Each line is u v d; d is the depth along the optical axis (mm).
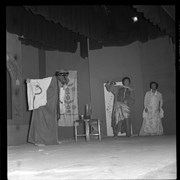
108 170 3320
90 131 10641
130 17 10438
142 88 11008
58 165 3934
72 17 8492
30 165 4039
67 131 11094
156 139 8102
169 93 10859
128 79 11023
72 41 10867
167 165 3502
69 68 11453
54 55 11453
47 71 11305
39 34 9242
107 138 9523
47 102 8008
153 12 7836
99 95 11172
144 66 11109
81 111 11211
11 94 9062
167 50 10930
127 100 10703
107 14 10102
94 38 9680
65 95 11148
